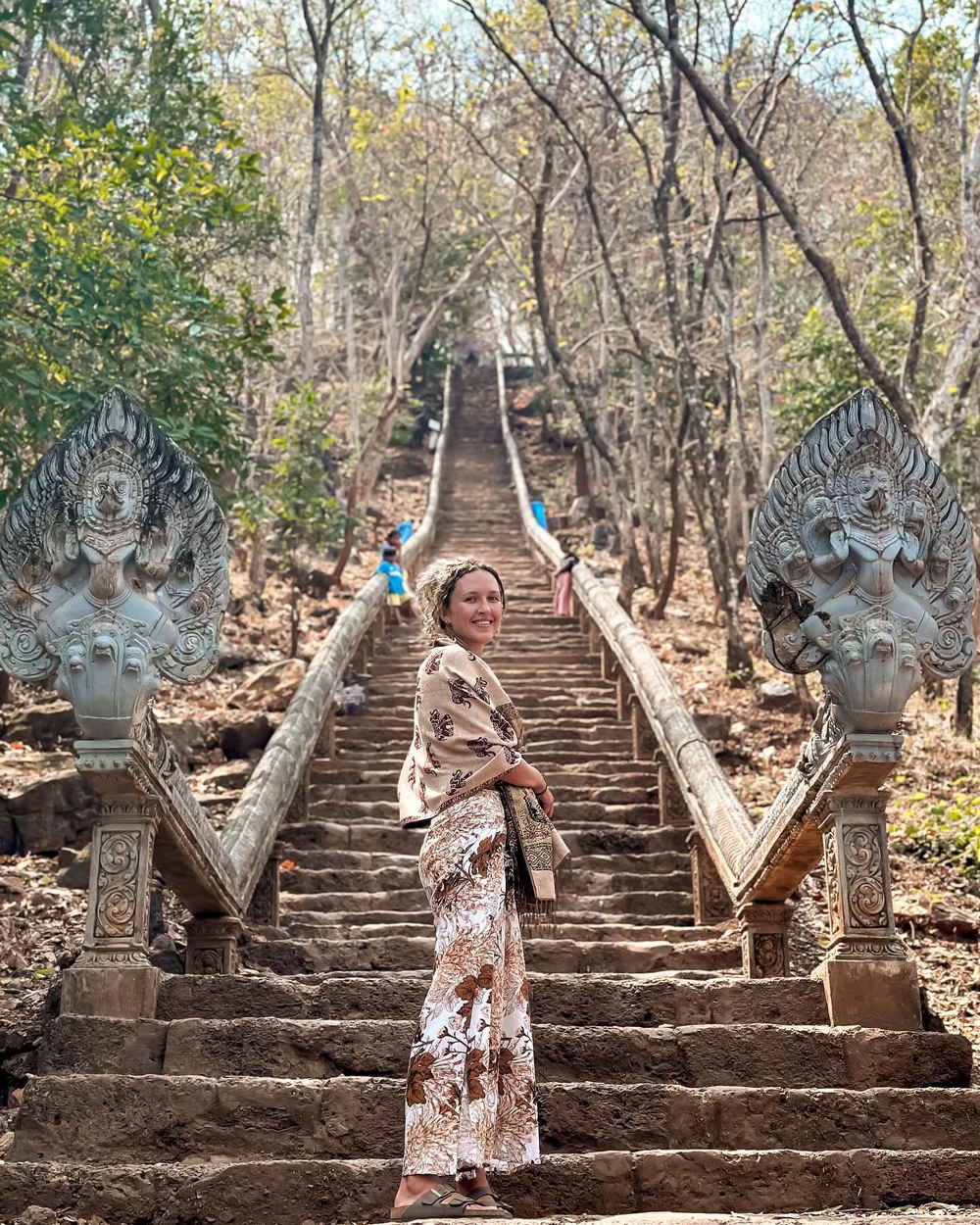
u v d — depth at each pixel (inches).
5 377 319.6
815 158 663.1
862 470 173.6
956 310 470.0
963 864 312.5
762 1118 155.0
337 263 953.5
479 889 132.0
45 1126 150.9
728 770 404.2
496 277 986.7
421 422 1370.6
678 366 519.2
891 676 169.3
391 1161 139.3
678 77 523.5
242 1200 135.9
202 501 178.7
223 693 447.8
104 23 515.5
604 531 855.7
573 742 388.8
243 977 186.5
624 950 225.3
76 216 344.5
